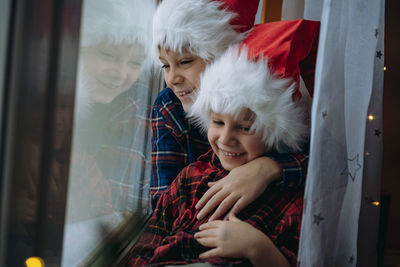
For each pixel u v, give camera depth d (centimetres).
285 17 119
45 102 41
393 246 194
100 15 62
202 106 82
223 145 82
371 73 81
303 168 82
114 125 80
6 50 38
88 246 70
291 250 77
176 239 77
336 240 77
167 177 104
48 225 44
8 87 38
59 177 45
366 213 92
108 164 79
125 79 82
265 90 76
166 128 109
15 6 38
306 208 73
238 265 70
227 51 86
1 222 39
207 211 81
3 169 39
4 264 40
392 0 182
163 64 98
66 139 46
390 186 192
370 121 89
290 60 84
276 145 82
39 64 40
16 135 39
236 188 80
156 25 91
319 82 74
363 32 79
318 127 74
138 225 100
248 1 96
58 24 41
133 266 81
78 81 57
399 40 184
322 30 74
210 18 89
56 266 47
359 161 80
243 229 73
